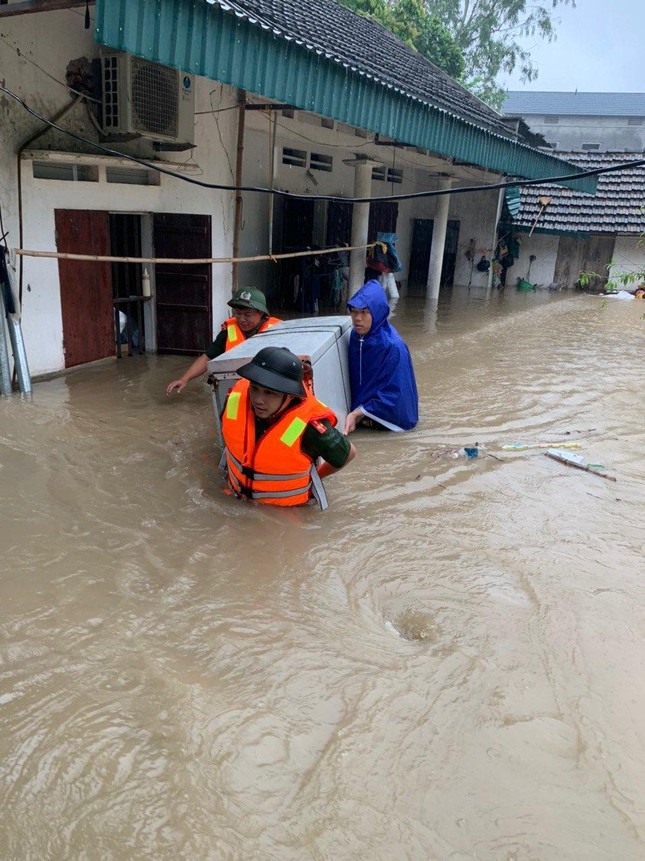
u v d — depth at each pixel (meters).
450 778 2.64
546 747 2.83
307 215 14.72
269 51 6.89
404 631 3.57
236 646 3.30
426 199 20.39
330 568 4.07
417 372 9.51
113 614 3.48
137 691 2.96
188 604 3.61
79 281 7.98
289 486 4.67
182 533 4.34
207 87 8.89
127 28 5.39
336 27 13.57
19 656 3.13
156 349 9.34
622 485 5.69
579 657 3.41
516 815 2.50
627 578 4.19
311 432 4.45
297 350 5.29
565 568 4.26
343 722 2.88
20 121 6.81
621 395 8.66
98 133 7.68
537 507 5.17
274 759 2.67
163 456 5.59
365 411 6.70
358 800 2.52
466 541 4.54
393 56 15.13
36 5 5.68
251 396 4.31
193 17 5.90
